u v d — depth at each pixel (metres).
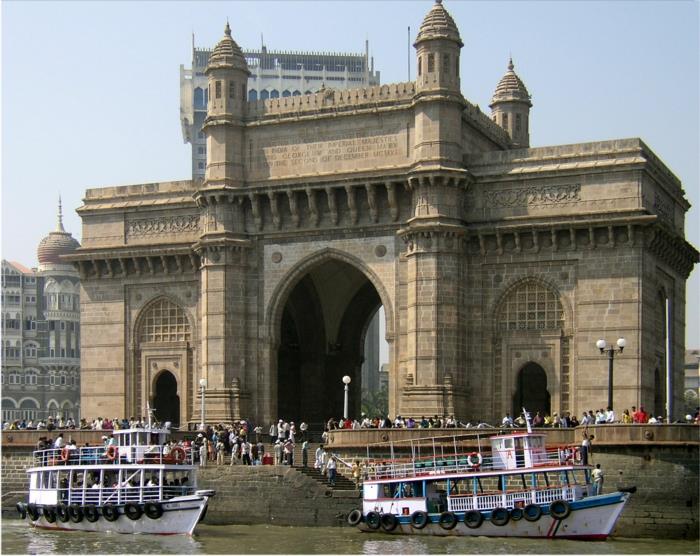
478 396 83.00
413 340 82.31
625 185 80.38
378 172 85.25
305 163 88.25
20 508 76.00
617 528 67.12
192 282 93.50
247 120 90.19
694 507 66.44
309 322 99.81
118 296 96.12
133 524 69.75
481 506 66.12
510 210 83.19
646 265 80.38
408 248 83.62
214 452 80.19
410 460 73.44
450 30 84.19
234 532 70.25
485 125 91.38
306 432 89.75
